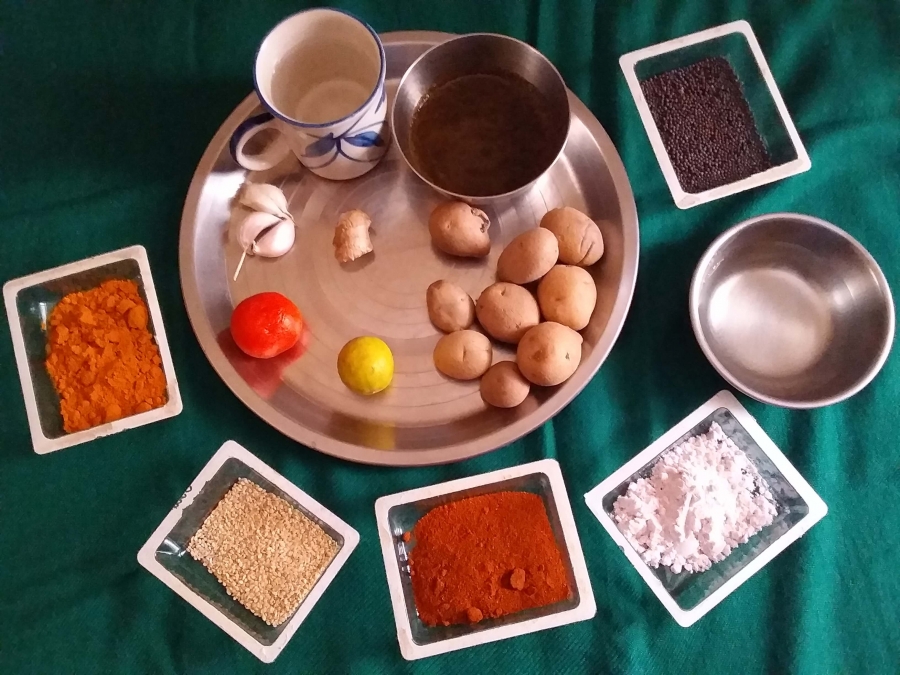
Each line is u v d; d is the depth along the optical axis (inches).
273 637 17.9
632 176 20.7
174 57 21.5
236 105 21.1
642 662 17.4
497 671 17.5
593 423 19.1
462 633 17.8
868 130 21.0
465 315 18.2
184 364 19.5
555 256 17.8
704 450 18.9
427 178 19.3
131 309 19.7
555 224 18.2
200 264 19.2
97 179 20.8
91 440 19.1
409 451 17.6
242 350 18.6
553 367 16.9
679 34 21.6
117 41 21.6
